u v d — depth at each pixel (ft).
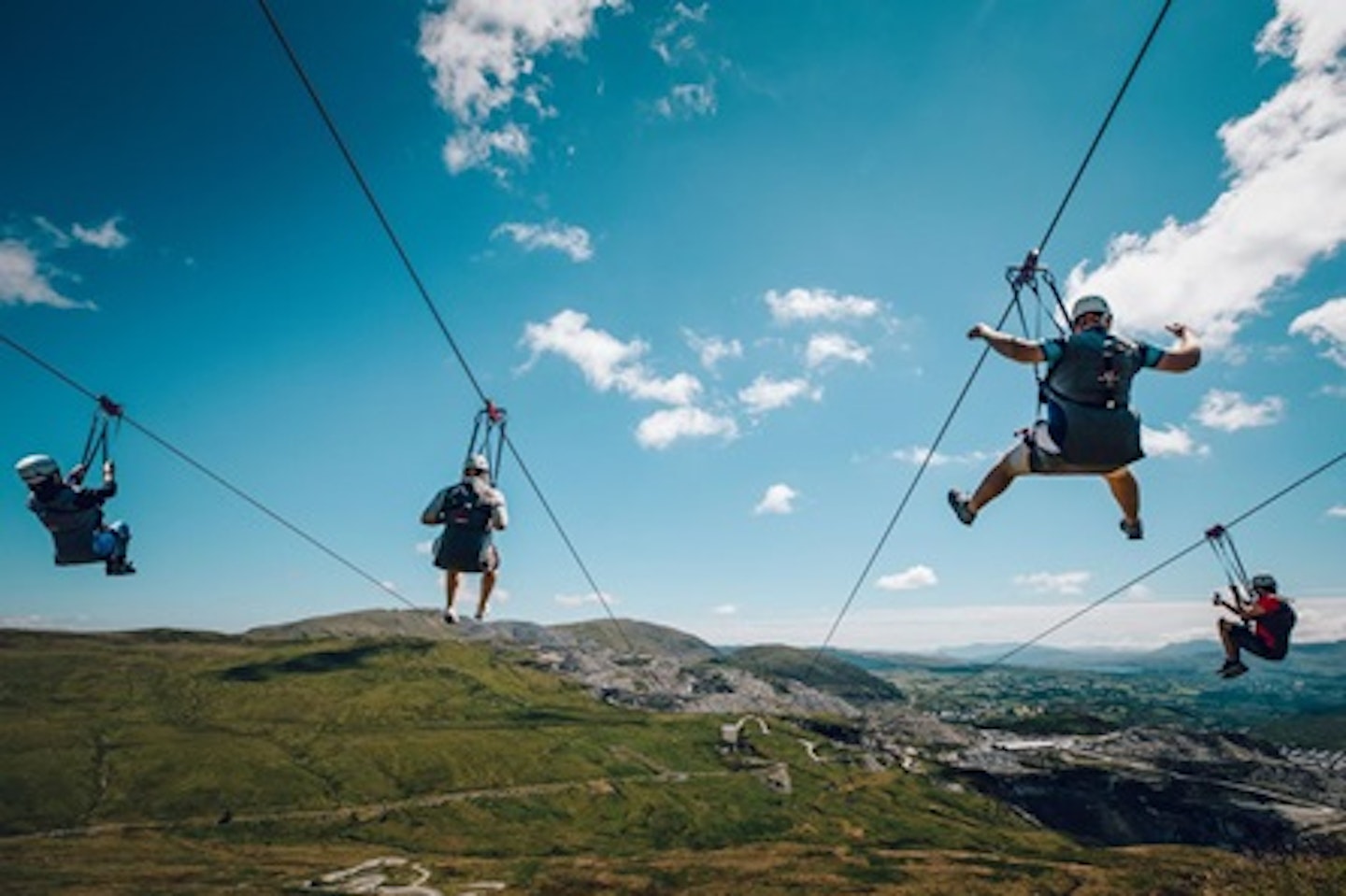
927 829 592.19
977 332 23.73
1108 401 22.65
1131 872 331.16
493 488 44.29
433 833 537.24
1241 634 38.09
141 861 451.94
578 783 652.07
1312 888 76.48
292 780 614.34
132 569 47.11
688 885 380.17
